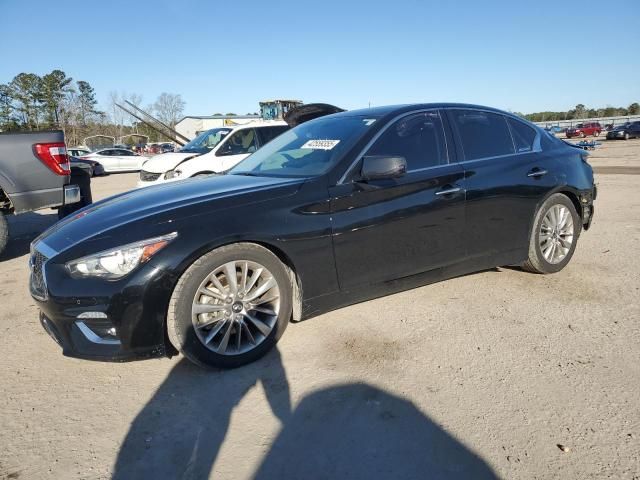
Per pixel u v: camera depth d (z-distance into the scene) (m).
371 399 2.45
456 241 3.55
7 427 2.33
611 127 53.97
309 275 2.95
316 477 1.94
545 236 4.16
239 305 2.77
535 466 1.96
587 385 2.52
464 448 2.07
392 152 3.34
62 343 2.62
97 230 2.65
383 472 1.96
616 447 2.04
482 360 2.81
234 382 2.65
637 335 3.06
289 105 17.45
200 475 1.98
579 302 3.64
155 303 2.50
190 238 2.57
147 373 2.80
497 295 3.83
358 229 3.08
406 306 3.65
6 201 5.86
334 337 3.15
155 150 48.12
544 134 4.36
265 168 3.66
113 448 2.16
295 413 2.36
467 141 3.74
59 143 5.86
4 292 4.49
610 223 6.48
